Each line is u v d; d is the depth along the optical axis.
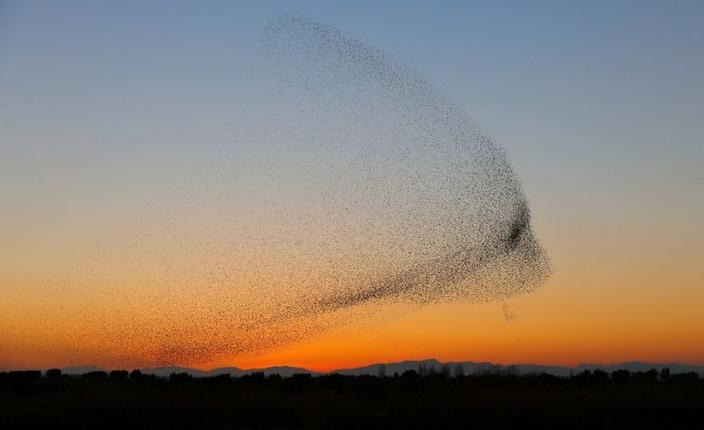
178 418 46.75
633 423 47.06
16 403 50.25
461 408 50.00
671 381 82.00
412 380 75.38
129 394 54.75
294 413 48.91
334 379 80.88
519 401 52.50
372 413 49.00
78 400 50.78
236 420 46.50
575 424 46.94
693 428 45.81
